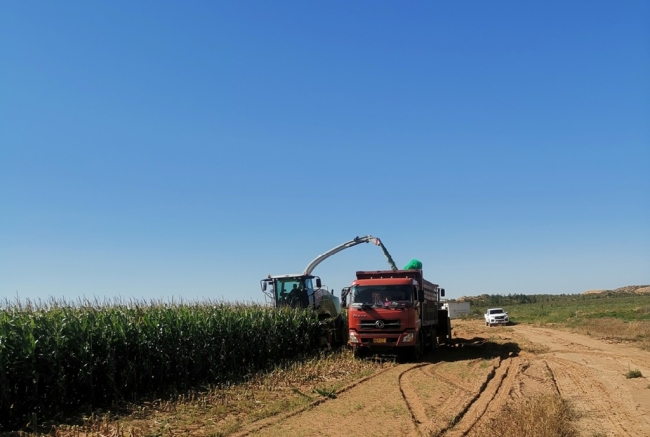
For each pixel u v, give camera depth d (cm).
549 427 910
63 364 1127
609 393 1288
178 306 1581
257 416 1067
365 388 1381
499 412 1096
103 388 1213
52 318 1155
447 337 2806
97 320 1231
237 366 1725
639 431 946
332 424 1011
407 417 1062
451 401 1215
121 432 935
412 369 1739
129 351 1295
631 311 4975
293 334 2105
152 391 1330
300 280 2397
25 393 1058
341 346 2423
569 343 2570
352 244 2538
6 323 1049
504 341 2775
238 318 1759
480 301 11406
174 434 942
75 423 1012
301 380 1504
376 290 1986
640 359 1900
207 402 1206
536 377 1573
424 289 2208
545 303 10312
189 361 1484
